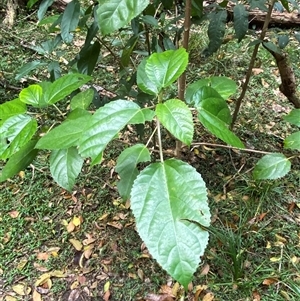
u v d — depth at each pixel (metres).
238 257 2.00
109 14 0.98
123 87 2.14
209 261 2.07
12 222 2.29
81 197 2.40
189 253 0.83
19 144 1.03
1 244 2.19
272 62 3.54
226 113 1.14
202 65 3.50
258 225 2.24
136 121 0.94
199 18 1.99
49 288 2.02
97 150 0.92
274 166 1.54
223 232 2.11
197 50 3.57
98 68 3.33
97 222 2.28
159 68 1.05
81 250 2.17
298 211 2.34
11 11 4.11
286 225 2.26
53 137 1.06
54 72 2.07
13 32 3.87
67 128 1.08
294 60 3.50
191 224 0.85
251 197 2.37
